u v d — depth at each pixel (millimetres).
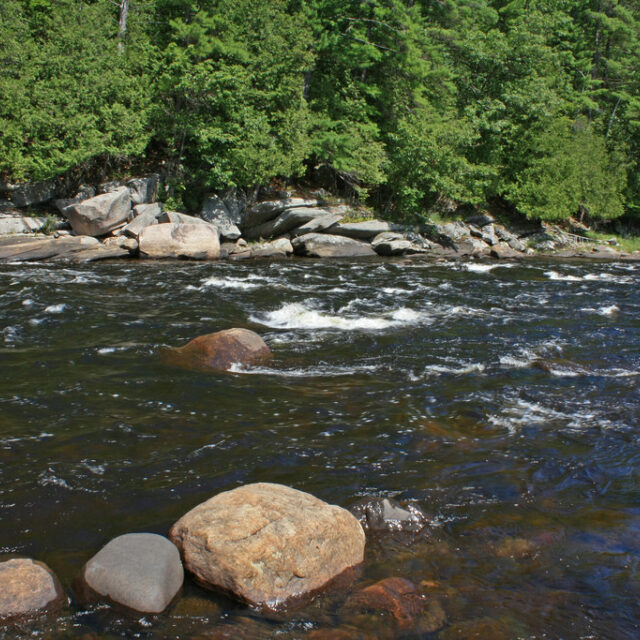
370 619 3535
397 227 27344
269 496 4211
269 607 3623
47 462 5434
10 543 4227
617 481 5352
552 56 34594
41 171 23906
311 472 5371
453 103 32719
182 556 3910
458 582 3904
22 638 3324
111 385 7508
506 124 31250
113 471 5297
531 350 9672
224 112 26875
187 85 25062
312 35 29453
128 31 30109
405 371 8430
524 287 17094
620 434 6379
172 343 9641
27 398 7012
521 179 32688
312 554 3855
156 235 22094
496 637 3416
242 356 8633
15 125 23734
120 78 26094
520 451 5918
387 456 5727
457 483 5242
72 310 11867
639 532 4531
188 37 27031
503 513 4770
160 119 26562
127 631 3412
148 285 15469
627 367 8859
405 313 12562
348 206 29344
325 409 6918
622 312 13320
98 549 4180
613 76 42312
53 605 3547
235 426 6355
